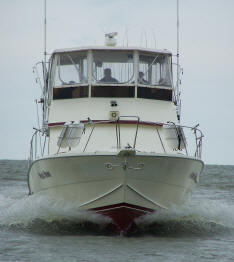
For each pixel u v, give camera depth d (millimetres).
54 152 53688
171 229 52188
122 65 54031
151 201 48844
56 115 54156
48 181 51375
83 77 54031
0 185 105000
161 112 54156
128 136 51875
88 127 52438
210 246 45812
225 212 59156
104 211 48844
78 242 45844
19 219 54500
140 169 46375
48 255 41031
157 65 55000
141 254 41844
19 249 43000
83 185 48219
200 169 54906
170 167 47594
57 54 55031
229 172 172750
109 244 45281
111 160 45844
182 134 52500
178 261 40031
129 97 53500
